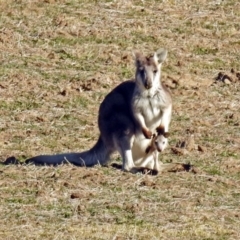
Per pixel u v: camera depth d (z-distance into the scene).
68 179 43.56
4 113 54.34
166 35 67.31
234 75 62.12
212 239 37.03
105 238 36.41
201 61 64.12
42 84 58.78
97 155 47.34
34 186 42.62
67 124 53.22
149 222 38.72
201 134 52.22
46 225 37.97
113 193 42.03
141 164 46.97
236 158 48.56
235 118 55.12
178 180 44.19
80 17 68.56
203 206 41.00
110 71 61.50
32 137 50.88
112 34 66.62
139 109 45.62
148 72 45.16
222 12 71.38
